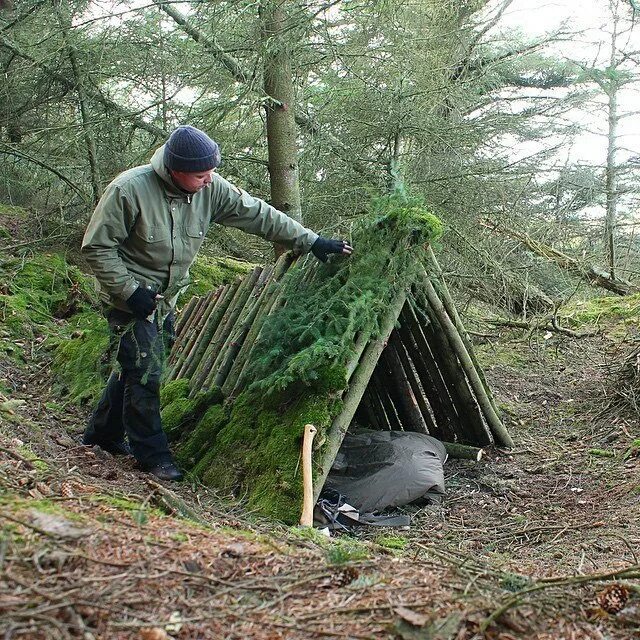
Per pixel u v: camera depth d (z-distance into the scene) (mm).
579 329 9336
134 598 1994
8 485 2785
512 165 7926
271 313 4895
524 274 8930
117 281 4164
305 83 7621
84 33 7734
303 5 6289
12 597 1859
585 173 8945
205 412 5027
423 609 2113
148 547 2365
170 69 7641
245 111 6695
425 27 7812
